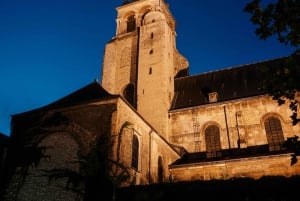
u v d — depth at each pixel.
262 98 30.19
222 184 16.28
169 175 26.12
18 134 22.28
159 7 41.84
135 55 38.78
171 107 34.75
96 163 16.94
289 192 14.83
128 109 21.66
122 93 37.00
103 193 16.38
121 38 41.09
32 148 21.19
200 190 16.41
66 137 20.66
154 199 16.73
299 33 7.77
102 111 20.59
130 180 19.78
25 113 22.98
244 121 29.91
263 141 28.38
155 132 25.33
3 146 22.20
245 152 27.97
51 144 20.81
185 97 35.59
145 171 22.39
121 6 45.19
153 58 36.59
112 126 19.62
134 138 21.91
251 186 15.62
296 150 7.37
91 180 16.55
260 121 29.34
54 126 21.47
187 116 32.56
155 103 33.59
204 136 31.05
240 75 35.41
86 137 19.86
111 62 39.00
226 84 34.88
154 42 37.69
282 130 28.38
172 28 45.62
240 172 23.92
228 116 30.77
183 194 16.61
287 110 28.81
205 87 35.78
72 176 16.73
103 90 23.81
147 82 35.31
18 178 20.42
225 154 28.98
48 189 19.05
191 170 25.64
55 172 19.17
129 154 20.39
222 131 30.27
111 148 18.72
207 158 27.50
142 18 42.94
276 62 34.72
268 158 23.47
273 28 7.87
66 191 18.39
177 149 30.22
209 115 31.66
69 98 24.09
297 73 7.89
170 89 36.00
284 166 22.77
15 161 21.16
